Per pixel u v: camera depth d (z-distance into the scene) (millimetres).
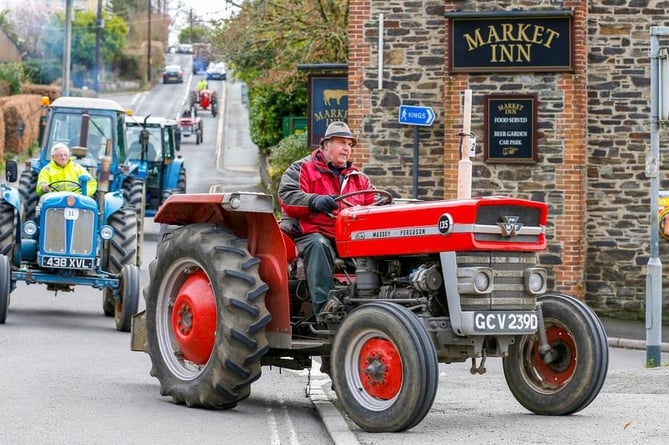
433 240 9750
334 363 9789
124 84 101250
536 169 23297
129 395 11305
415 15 24328
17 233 18031
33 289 22750
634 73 23734
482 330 9625
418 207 9875
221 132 77000
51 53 92312
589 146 23844
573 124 23141
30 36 91688
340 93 26750
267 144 46781
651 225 16828
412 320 9336
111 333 17000
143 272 25531
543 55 23172
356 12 24453
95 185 18594
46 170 18562
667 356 18734
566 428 9602
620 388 13086
